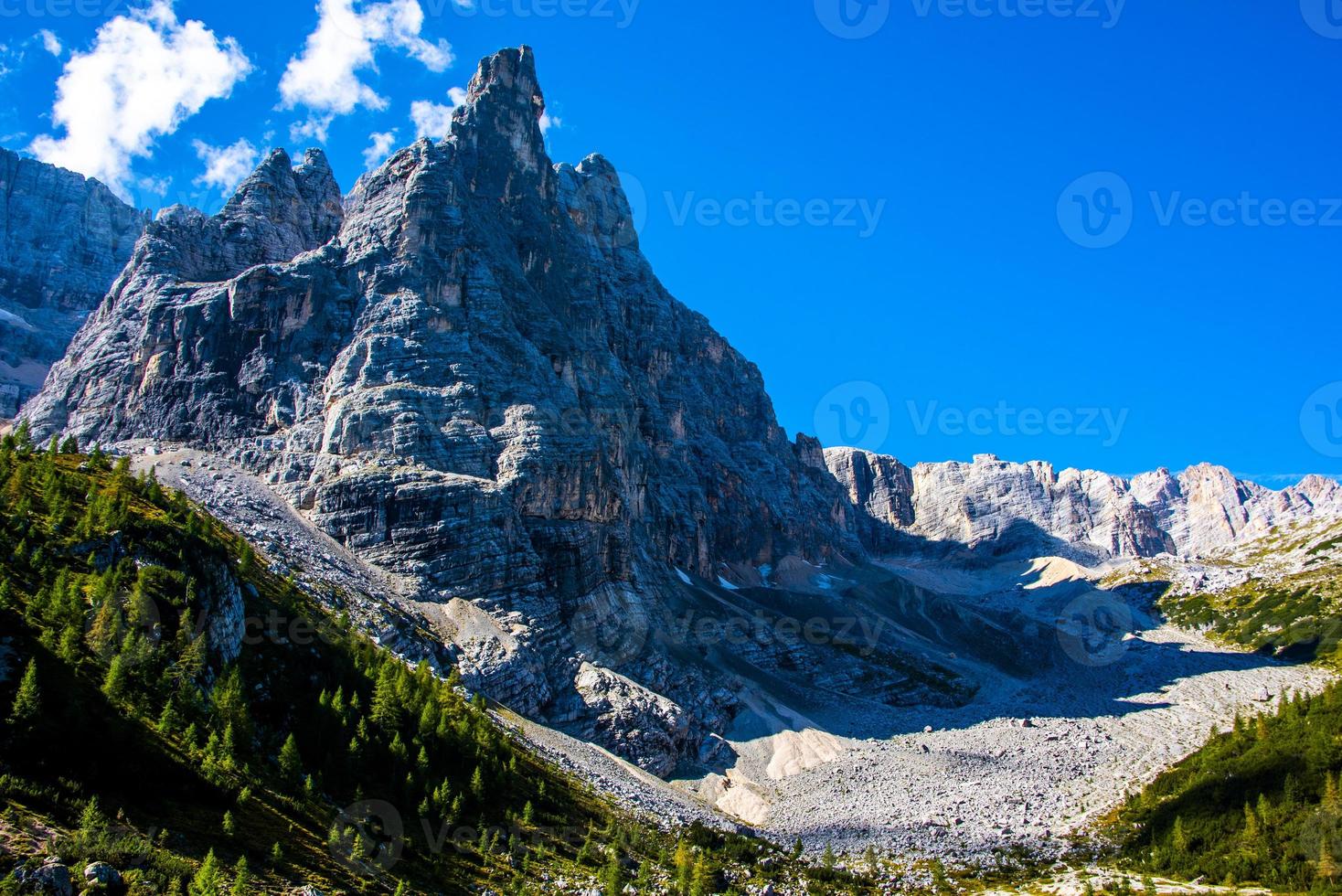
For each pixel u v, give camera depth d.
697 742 198.12
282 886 83.38
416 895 94.12
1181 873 144.00
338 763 112.50
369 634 158.50
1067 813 177.62
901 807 179.25
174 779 89.94
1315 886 130.62
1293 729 182.12
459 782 121.75
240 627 123.88
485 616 191.50
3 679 86.75
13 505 116.75
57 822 76.00
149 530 119.56
